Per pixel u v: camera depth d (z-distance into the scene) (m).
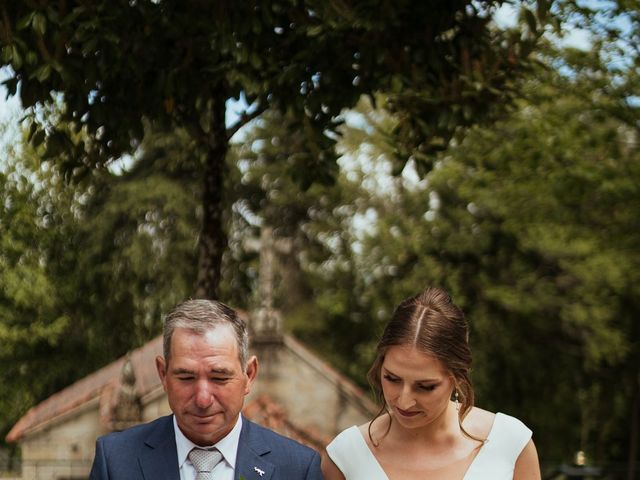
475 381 27.19
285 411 22.38
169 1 6.08
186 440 3.30
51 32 5.95
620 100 13.88
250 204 33.16
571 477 13.83
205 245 6.92
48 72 5.91
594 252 23.08
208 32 6.11
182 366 3.08
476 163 16.16
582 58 13.55
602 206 16.28
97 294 26.73
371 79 6.63
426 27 6.67
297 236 34.00
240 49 6.14
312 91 6.54
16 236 19.45
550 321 27.53
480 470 3.62
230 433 3.31
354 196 31.69
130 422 20.53
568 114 14.34
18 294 21.28
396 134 7.02
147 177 29.00
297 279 34.28
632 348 26.56
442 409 3.43
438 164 25.97
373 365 3.52
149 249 27.83
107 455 3.32
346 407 23.25
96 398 21.91
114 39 5.94
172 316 3.17
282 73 6.28
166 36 6.14
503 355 28.06
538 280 26.89
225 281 30.69
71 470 21.84
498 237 27.31
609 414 28.20
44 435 22.05
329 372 23.27
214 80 6.31
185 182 28.98
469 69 6.75
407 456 3.67
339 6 6.21
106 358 27.47
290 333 32.75
